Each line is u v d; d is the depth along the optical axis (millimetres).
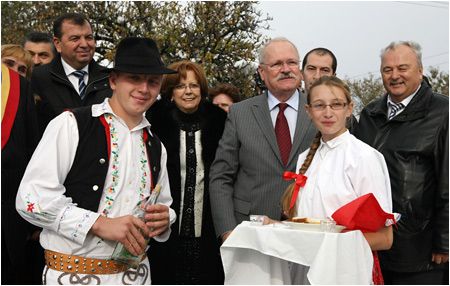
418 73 3080
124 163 2197
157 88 2268
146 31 13188
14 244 2520
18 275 2887
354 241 2070
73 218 2010
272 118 3236
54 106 3555
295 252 2107
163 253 3254
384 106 3230
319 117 2488
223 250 2346
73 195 2111
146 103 2230
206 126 3416
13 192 2541
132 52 2221
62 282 2061
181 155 3355
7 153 2521
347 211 2146
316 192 2430
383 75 3145
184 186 3326
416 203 2939
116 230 2029
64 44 3590
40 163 2035
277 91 3166
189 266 3285
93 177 2121
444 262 2965
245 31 13625
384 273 3104
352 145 2451
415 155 2975
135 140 2291
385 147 3084
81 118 2170
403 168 2975
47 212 1993
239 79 12438
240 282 2387
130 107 2203
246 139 3150
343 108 2473
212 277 3301
